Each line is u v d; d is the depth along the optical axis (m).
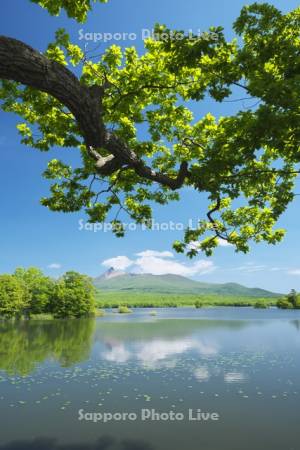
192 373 27.03
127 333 60.03
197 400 20.06
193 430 15.81
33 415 17.48
